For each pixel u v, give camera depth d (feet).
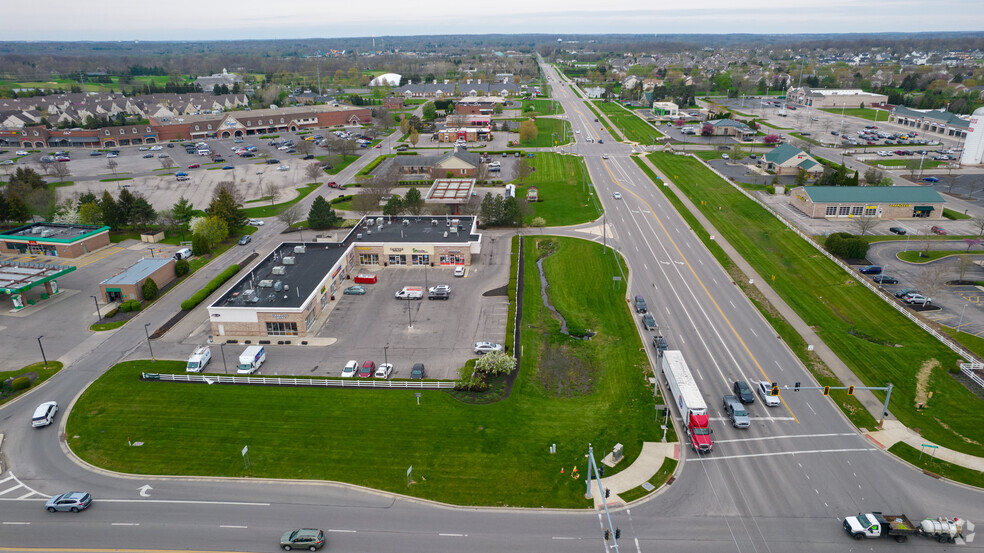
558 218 437.99
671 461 192.13
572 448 198.08
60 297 320.91
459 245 346.33
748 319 284.20
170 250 389.60
